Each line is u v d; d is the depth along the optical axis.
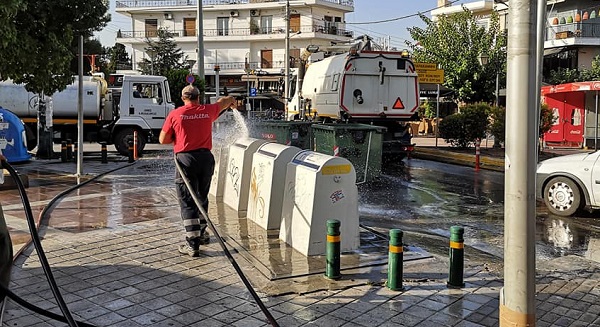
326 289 5.75
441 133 21.25
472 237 8.43
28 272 6.20
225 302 5.41
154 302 5.41
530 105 3.71
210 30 64.50
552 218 9.94
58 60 11.37
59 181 12.79
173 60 59.06
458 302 5.47
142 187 12.23
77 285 5.83
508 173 3.81
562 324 5.07
